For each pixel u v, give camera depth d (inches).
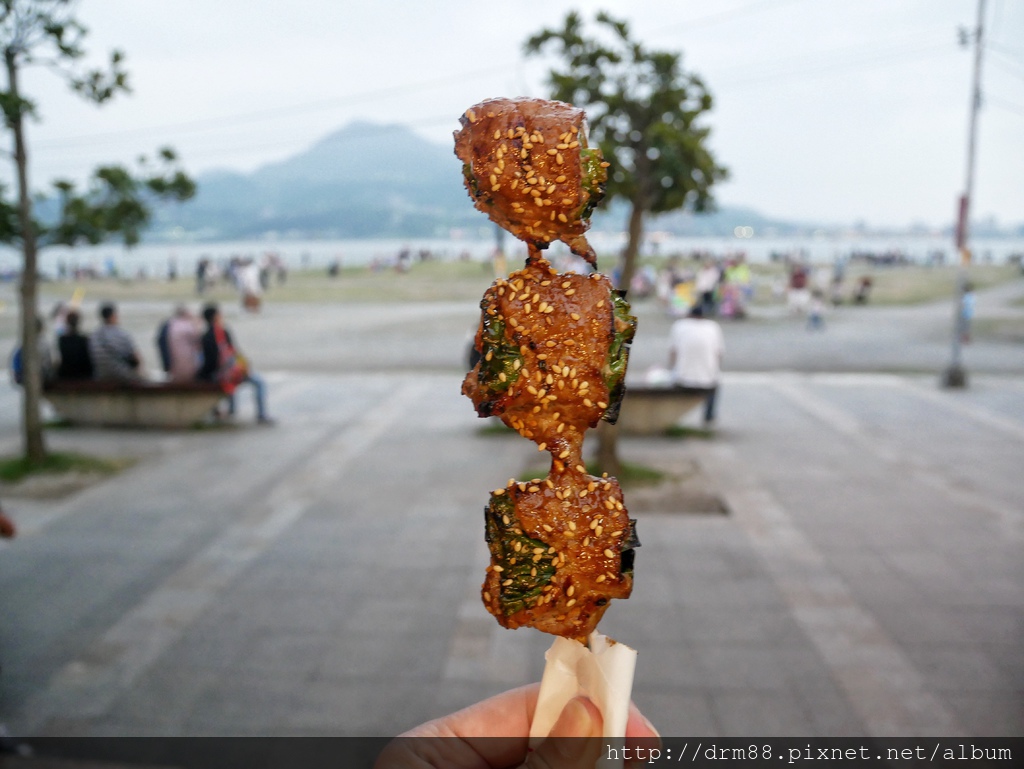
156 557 316.2
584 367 44.5
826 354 842.2
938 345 893.8
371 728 205.2
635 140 370.9
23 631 254.8
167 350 572.1
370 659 238.7
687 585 285.7
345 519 359.3
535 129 44.4
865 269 2444.6
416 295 1547.7
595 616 46.1
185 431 527.5
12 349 895.7
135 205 435.2
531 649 244.1
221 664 235.6
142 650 243.6
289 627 258.7
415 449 479.5
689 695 216.8
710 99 366.6
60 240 433.4
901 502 376.5
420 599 278.5
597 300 45.1
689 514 359.9
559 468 45.6
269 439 506.6
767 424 540.7
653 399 500.7
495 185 44.6
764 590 281.3
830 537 331.6
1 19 365.7
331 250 6328.7
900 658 235.0
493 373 45.3
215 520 358.3
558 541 44.9
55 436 510.0
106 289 1716.3
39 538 335.3
